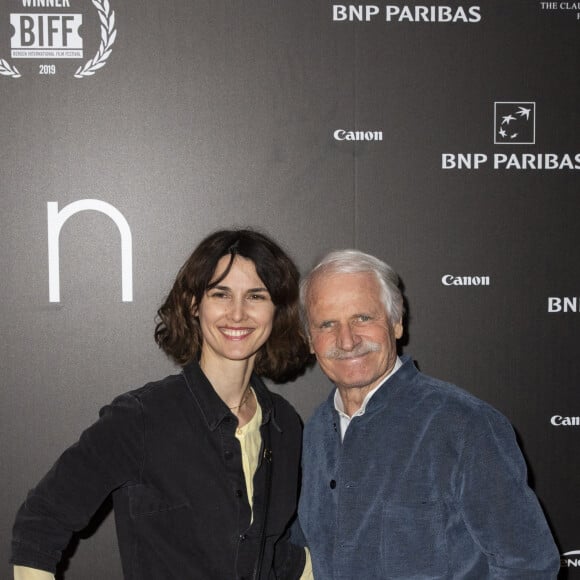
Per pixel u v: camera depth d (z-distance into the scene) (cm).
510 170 241
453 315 242
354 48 237
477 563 146
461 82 239
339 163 238
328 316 156
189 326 165
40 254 234
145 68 233
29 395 235
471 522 143
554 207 243
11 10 229
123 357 237
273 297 159
